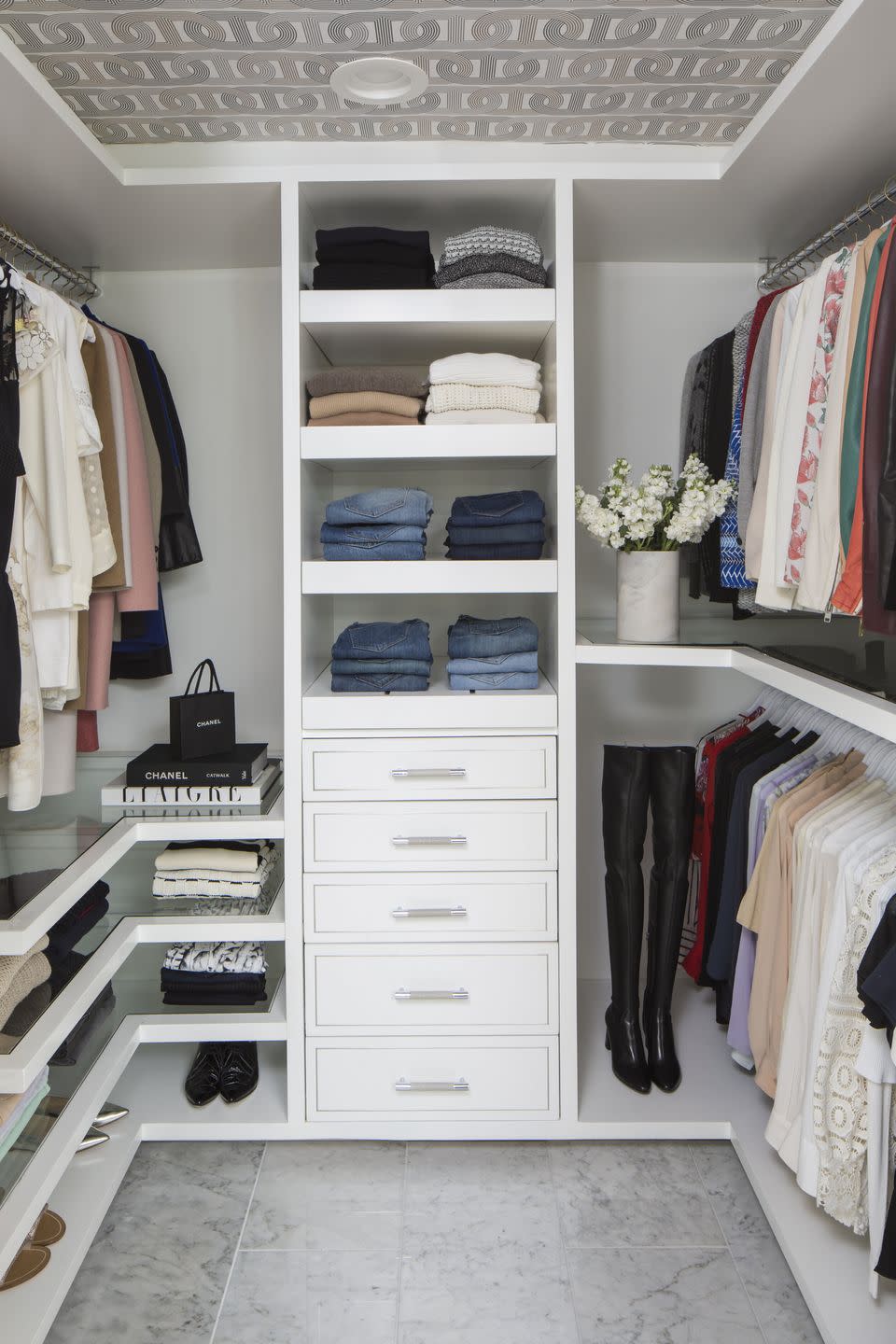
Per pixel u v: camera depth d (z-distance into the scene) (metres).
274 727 2.95
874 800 1.95
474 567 2.28
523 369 2.29
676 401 2.91
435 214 2.46
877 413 1.54
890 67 1.68
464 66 1.89
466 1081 2.33
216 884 2.46
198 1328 1.78
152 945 2.76
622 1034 2.47
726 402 2.49
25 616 1.92
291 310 2.24
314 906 2.31
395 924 2.31
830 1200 1.73
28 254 2.26
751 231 2.58
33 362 1.92
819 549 1.75
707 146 2.26
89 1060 2.11
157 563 2.61
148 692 2.96
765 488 2.08
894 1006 1.44
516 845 2.30
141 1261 1.96
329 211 2.43
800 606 1.84
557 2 1.66
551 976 2.32
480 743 2.29
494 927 2.31
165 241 2.58
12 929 1.63
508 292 2.25
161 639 2.70
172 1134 2.31
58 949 2.01
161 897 2.46
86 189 2.21
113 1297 1.86
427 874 2.31
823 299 1.83
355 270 2.29
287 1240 2.02
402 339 2.45
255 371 2.87
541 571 2.29
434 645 2.95
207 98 2.01
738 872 2.41
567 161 2.26
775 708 2.71
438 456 2.27
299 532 2.27
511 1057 2.32
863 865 1.70
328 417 2.32
